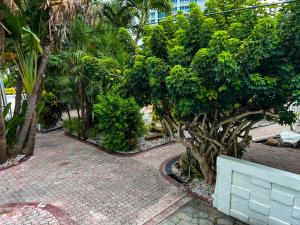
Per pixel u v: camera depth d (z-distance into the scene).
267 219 3.43
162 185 4.98
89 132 8.72
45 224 3.78
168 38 4.50
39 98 7.06
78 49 7.77
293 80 3.06
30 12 5.79
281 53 3.18
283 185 3.19
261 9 3.89
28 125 6.69
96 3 8.16
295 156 6.67
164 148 7.37
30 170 5.88
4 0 4.71
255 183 3.49
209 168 4.84
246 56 3.08
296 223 3.15
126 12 11.00
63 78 7.89
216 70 3.03
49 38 6.07
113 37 7.91
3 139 6.16
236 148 4.94
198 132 4.70
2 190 4.91
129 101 7.18
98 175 5.53
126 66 4.88
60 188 4.94
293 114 3.74
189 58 3.71
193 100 3.41
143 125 7.76
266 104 3.77
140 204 4.29
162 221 3.78
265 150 7.17
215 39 3.16
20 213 4.09
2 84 8.58
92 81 7.63
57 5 5.37
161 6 10.59
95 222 3.80
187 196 4.50
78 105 9.09
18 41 5.87
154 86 3.76
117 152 7.10
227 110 4.05
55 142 8.32
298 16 2.97
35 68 6.32
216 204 4.06
